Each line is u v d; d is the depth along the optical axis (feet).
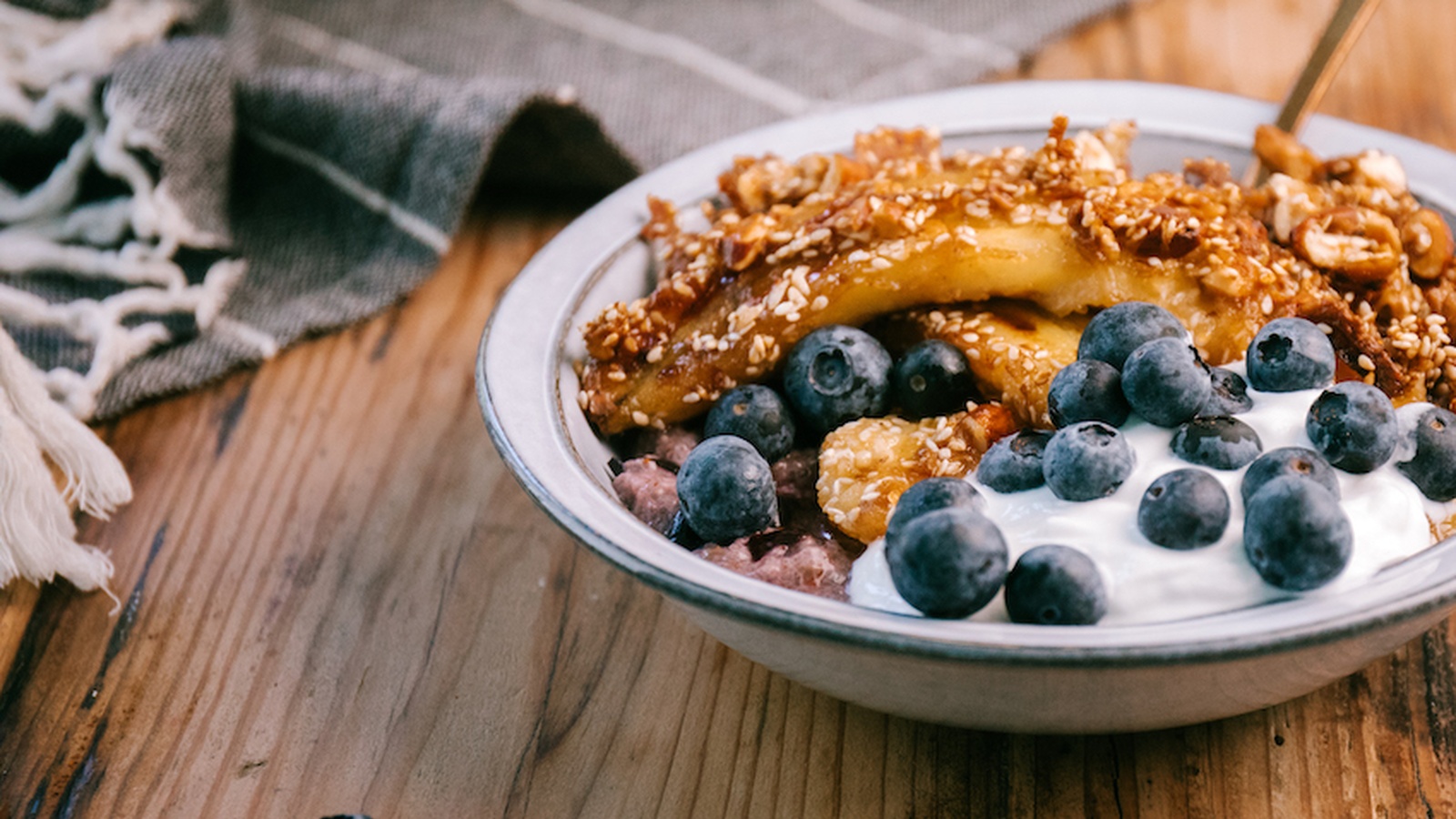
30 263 1.61
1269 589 1.09
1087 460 1.14
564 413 1.29
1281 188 1.35
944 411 1.29
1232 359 1.26
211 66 1.66
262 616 1.35
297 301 1.64
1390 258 1.30
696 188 1.46
